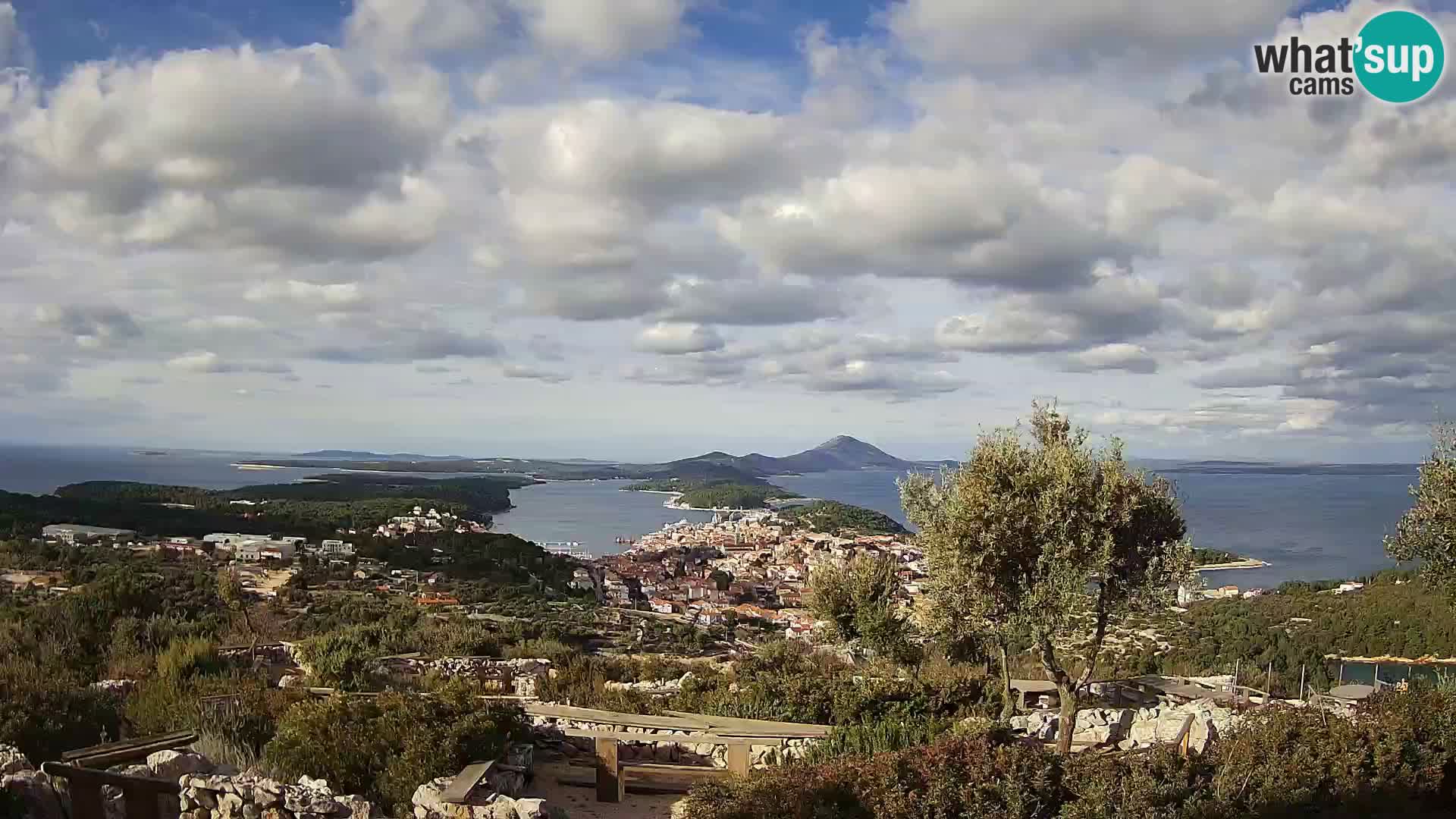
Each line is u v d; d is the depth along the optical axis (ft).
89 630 64.18
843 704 44.57
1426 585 42.16
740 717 44.34
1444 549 40.04
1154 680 60.13
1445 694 36.14
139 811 25.84
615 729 40.73
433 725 32.99
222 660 55.93
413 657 70.74
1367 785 30.83
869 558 62.75
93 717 36.58
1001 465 37.73
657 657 97.76
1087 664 39.37
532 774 35.99
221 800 26.25
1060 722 39.04
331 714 34.19
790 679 48.32
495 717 35.47
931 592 39.65
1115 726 43.27
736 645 162.61
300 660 66.03
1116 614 37.83
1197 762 31.32
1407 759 32.12
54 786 26.96
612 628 172.76
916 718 42.06
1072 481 36.32
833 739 37.37
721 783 30.53
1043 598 35.58
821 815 26.76
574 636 137.28
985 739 31.37
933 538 38.78
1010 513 36.50
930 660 60.29
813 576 62.69
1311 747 31.73
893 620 56.54
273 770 32.12
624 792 34.71
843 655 65.10
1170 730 40.55
